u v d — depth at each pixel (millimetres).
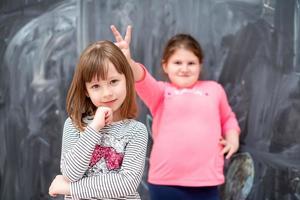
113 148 1063
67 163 1013
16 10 1695
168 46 1518
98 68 1025
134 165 1047
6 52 1701
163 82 1586
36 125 1706
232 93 1602
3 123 1716
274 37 1562
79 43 1661
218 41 1597
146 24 1626
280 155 1572
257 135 1589
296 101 1560
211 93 1517
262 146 1585
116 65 1049
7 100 1710
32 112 1705
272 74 1570
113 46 1082
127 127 1086
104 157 1059
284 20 1556
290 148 1566
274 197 1581
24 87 1703
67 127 1111
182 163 1437
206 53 1606
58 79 1686
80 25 1656
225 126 1550
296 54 1553
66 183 1030
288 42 1556
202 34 1602
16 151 1717
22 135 1712
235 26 1584
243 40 1582
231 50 1592
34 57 1695
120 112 1110
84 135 1012
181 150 1442
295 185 1565
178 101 1493
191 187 1448
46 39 1684
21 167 1719
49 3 1672
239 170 1604
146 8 1621
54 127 1699
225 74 1602
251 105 1590
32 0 1682
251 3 1569
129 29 1287
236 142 1510
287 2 1551
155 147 1492
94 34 1650
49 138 1704
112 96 1051
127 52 1266
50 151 1707
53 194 1037
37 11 1683
